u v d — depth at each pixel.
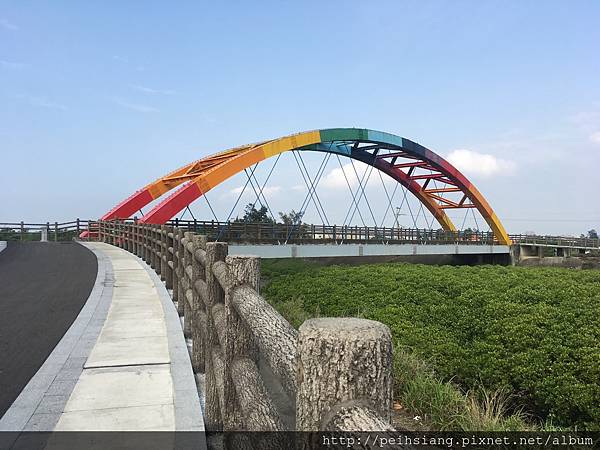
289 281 17.55
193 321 4.84
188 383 4.11
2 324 6.56
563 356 7.54
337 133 33.47
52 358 4.79
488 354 7.85
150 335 5.71
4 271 12.70
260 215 43.09
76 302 8.18
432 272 20.23
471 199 46.59
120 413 3.50
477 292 13.51
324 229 28.80
